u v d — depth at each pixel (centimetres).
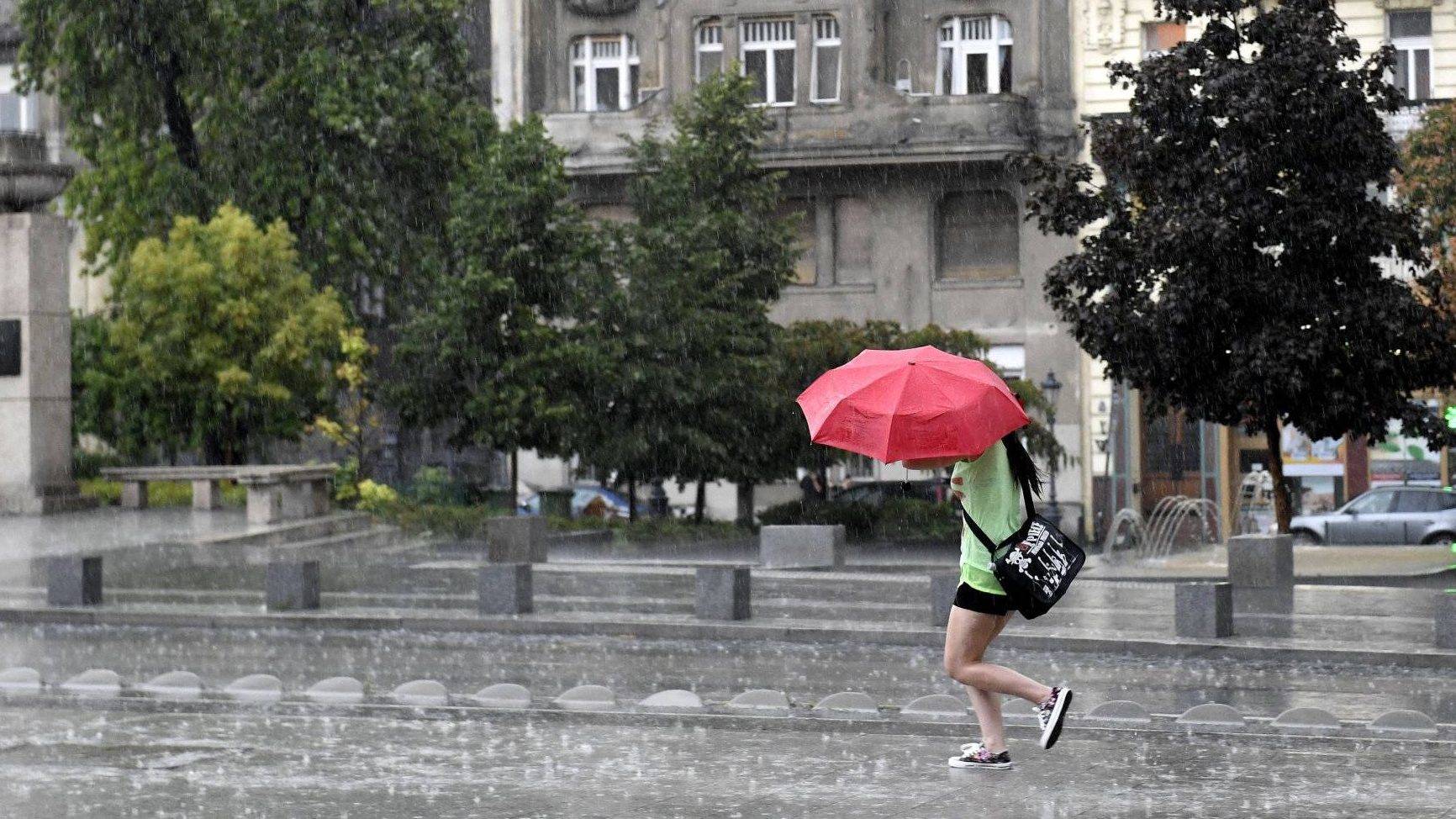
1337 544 6216
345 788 1385
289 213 6744
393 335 8069
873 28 7388
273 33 6625
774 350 6256
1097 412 7300
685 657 2603
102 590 3328
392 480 7775
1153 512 6706
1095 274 4356
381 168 6825
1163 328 4244
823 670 2412
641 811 1266
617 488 6444
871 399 1322
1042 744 1376
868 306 7525
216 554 4284
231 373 5875
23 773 1469
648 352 5975
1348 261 4169
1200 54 4228
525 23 7875
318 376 6200
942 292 7462
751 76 6712
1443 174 5519
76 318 7025
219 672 2408
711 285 6138
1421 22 7156
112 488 6194
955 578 2838
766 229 6231
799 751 1564
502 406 5781
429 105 6644
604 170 7588
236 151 6788
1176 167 4256
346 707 1930
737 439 6109
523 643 2812
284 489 5241
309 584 3159
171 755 1566
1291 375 4094
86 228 6981
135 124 6788
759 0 7569
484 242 5916
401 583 3741
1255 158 4084
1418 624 2822
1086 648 2625
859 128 7350
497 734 1697
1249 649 2523
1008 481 1366
